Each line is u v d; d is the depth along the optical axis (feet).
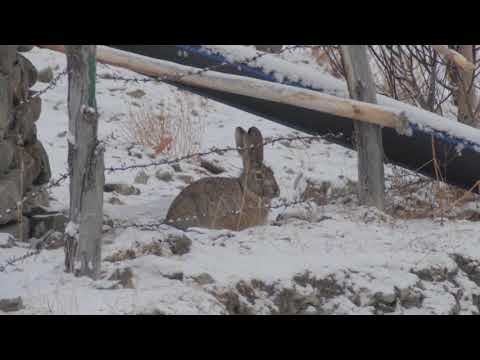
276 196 63.52
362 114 61.00
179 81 58.75
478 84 87.97
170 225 59.88
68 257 42.01
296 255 48.26
